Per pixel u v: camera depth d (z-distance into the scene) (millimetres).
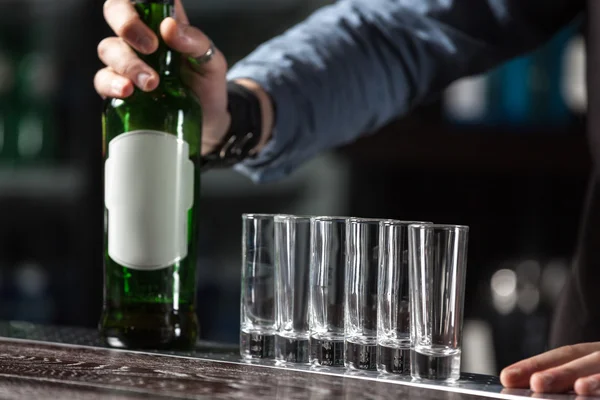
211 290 2406
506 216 2449
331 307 962
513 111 2250
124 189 1021
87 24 2354
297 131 1253
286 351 978
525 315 2191
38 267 2486
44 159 2385
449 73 1369
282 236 975
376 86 1322
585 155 2234
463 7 1334
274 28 2393
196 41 1046
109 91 1022
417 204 2453
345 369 963
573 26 2188
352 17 1320
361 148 2277
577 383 889
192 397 865
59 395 913
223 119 1156
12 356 1012
